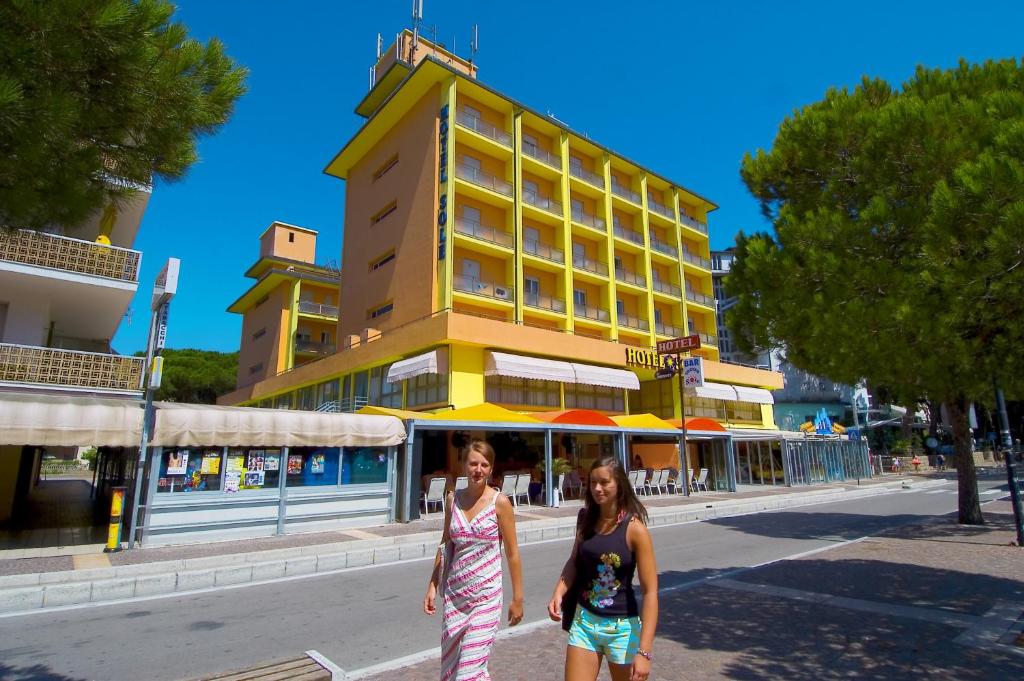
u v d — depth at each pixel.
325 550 11.03
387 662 5.14
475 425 17.27
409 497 15.15
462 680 3.29
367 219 32.47
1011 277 5.26
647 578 3.09
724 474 26.56
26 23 3.24
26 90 3.41
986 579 7.70
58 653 5.61
